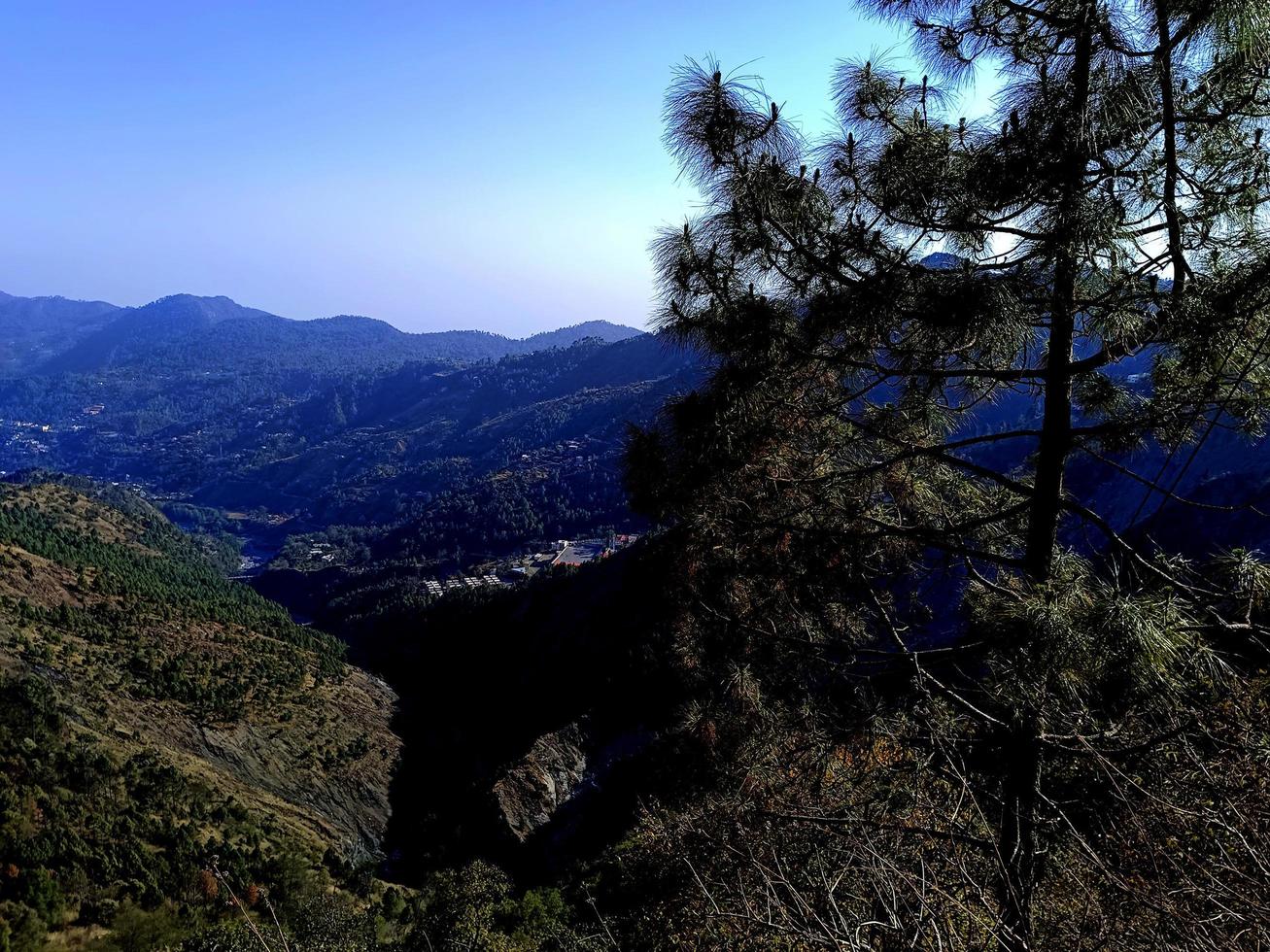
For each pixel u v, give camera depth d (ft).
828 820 12.17
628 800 91.86
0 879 94.27
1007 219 13.09
